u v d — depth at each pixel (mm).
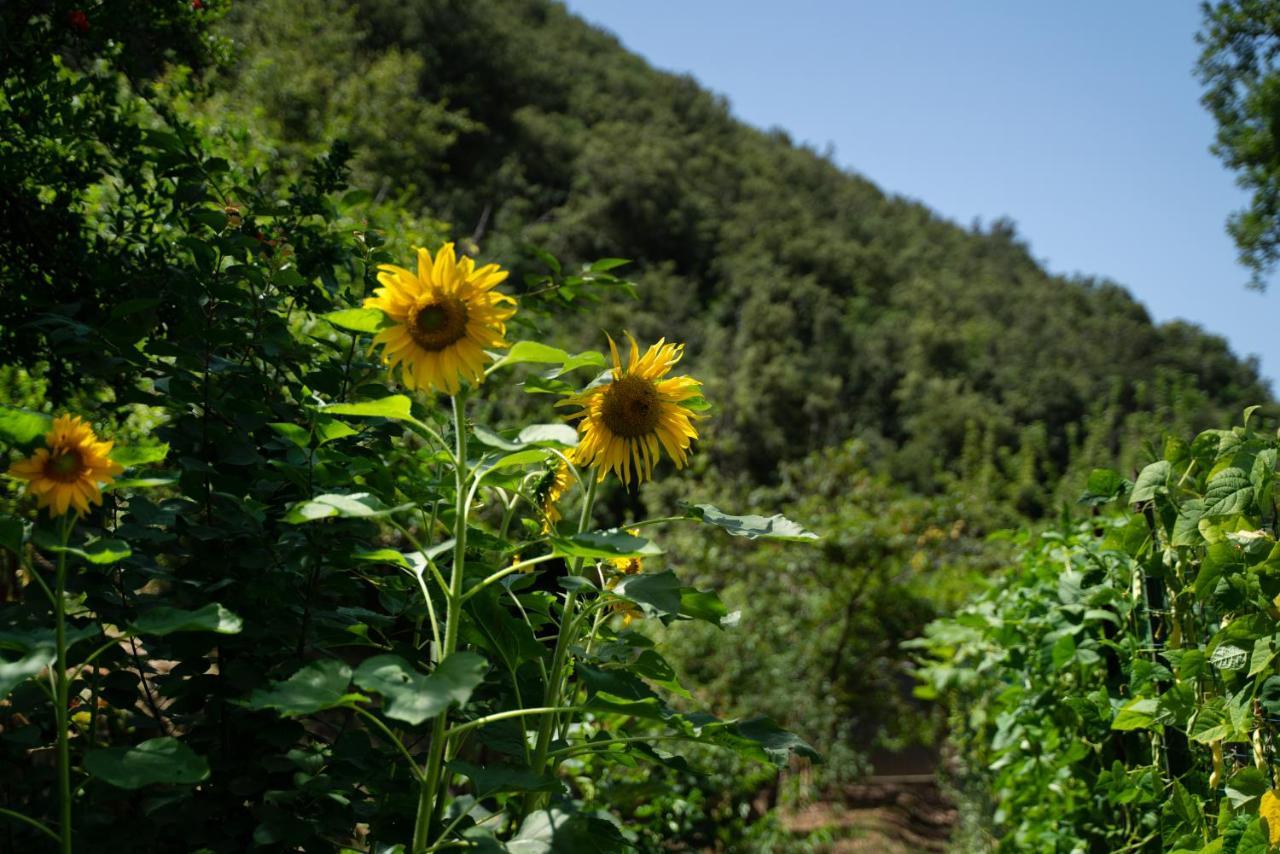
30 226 2863
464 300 1633
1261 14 8203
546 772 1965
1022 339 58969
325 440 1952
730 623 2096
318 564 2100
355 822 1979
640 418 1990
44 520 1604
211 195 2750
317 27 18281
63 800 1575
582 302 2920
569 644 2021
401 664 1466
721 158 67812
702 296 51438
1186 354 54875
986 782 5480
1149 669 2684
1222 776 2344
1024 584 4090
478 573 1940
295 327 3102
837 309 54938
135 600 2043
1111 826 3213
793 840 5855
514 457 1729
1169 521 2473
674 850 5020
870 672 9383
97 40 3281
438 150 16469
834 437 40312
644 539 1649
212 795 1938
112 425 3150
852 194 82500
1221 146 8727
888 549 9664
